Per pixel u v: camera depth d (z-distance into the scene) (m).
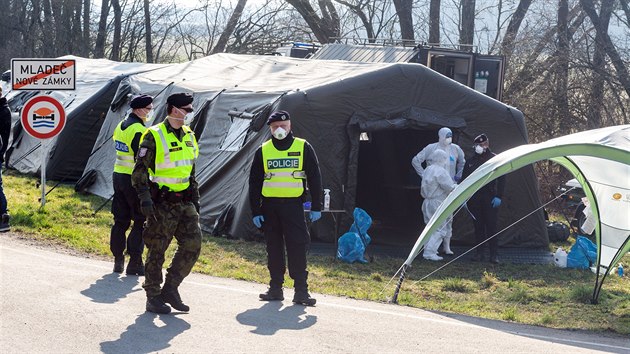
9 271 9.03
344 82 13.91
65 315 7.46
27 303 7.75
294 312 8.41
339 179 13.89
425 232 10.47
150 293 7.79
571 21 26.56
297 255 8.80
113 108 17.56
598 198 11.51
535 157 10.26
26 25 38.88
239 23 35.31
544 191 21.53
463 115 14.68
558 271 13.38
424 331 8.09
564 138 11.04
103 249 11.23
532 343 8.02
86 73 20.92
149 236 7.70
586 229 14.49
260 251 12.61
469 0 30.36
